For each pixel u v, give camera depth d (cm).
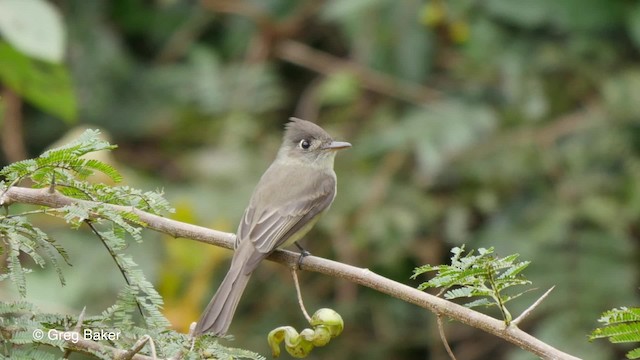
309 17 1337
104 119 1286
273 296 1217
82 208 538
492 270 527
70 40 1284
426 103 1254
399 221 1162
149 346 526
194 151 1273
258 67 1302
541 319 1102
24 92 1032
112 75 1298
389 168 1211
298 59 1330
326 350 1205
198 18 1353
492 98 1247
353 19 1247
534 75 1215
